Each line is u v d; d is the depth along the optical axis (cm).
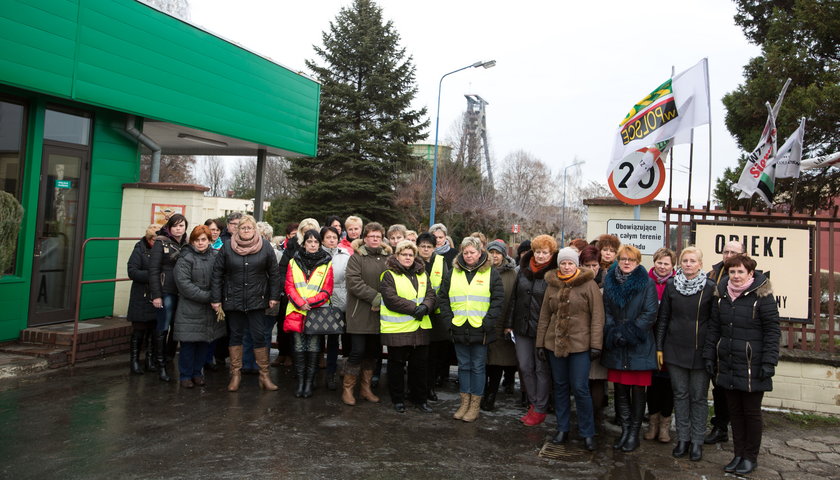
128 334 745
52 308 754
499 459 438
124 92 819
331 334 591
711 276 515
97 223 816
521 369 539
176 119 924
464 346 538
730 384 432
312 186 2808
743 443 436
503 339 575
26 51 678
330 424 501
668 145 656
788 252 616
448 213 3164
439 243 674
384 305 543
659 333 475
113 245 840
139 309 632
